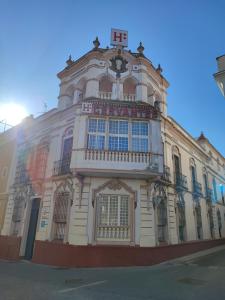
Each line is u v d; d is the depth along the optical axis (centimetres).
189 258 1449
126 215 1288
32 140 1891
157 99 1762
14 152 2080
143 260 1208
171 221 1498
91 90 1506
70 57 1828
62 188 1430
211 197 2345
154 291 739
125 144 1364
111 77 1556
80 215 1268
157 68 1789
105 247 1204
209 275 976
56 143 1622
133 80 1588
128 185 1334
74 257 1193
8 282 877
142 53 1661
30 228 1612
